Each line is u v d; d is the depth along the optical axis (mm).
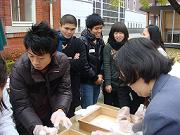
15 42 7043
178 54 8398
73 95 2715
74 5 14078
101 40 3051
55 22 8688
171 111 961
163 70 1079
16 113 1727
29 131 1655
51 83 1832
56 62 1764
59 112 1722
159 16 12570
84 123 1740
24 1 7562
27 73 1716
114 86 2949
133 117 1818
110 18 22094
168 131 935
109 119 1906
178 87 1042
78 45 2674
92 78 2920
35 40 1523
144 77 1062
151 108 998
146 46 1083
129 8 26516
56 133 1554
